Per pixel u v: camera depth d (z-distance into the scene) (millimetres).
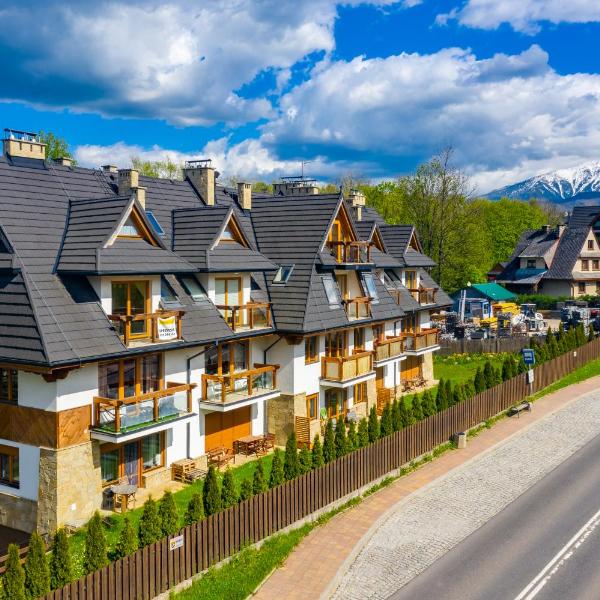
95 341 22625
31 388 22172
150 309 25469
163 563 17391
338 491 23812
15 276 22844
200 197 33688
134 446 25031
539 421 35156
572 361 45750
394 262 41312
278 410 31516
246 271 29562
